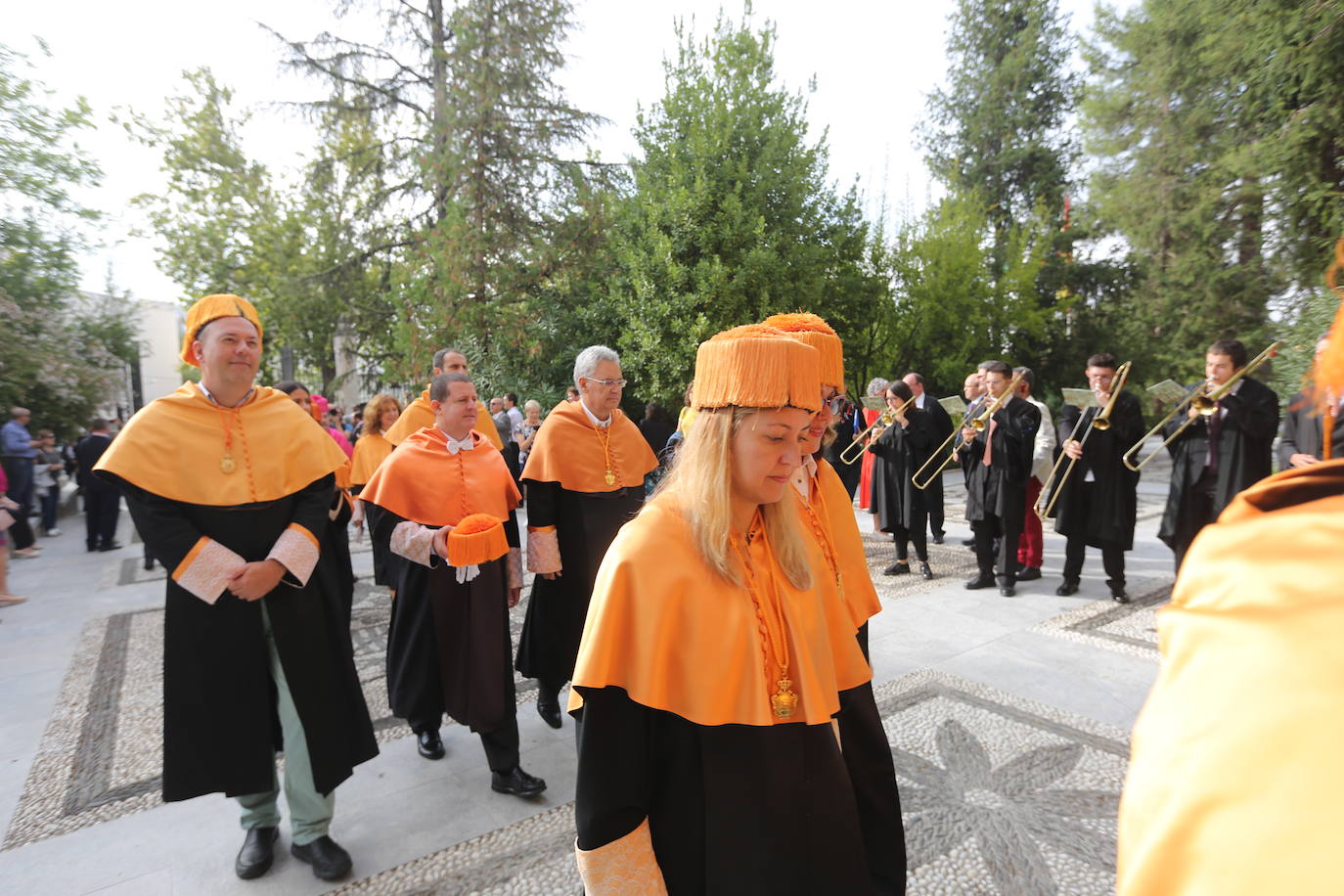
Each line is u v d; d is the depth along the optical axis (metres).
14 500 9.14
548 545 3.54
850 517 1.85
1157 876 0.36
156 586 7.32
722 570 1.22
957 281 18.89
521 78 14.36
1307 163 12.16
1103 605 5.69
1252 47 12.38
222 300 2.68
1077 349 22.41
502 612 3.17
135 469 2.45
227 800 3.24
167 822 3.06
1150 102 18.41
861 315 16.70
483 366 14.11
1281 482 0.54
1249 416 4.84
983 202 24.55
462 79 14.26
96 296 18.83
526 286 15.07
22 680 4.73
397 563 3.33
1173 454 5.31
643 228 13.96
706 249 13.44
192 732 2.50
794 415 1.22
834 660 1.45
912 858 2.66
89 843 2.90
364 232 16.89
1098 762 3.31
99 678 4.77
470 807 3.09
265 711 2.59
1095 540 5.74
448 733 3.84
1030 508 6.52
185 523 2.49
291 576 2.62
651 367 13.41
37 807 3.19
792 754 1.20
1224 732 0.36
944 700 3.98
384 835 2.89
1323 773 0.30
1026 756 3.37
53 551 9.70
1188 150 17.14
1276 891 0.29
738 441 1.24
